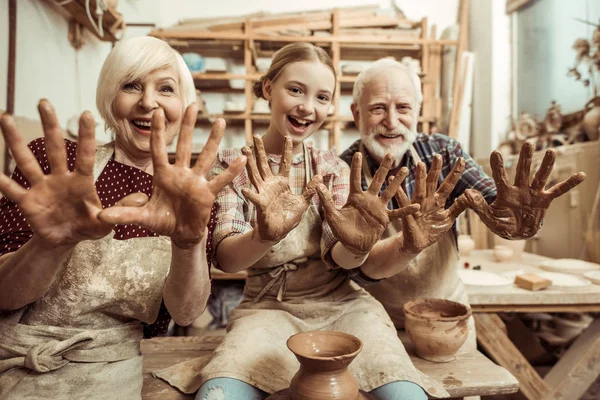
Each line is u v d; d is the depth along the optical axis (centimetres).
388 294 150
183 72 101
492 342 176
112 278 85
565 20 298
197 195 65
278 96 123
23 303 79
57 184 61
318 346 96
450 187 99
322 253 119
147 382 115
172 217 66
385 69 147
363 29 347
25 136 205
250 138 333
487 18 359
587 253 269
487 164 356
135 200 65
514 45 350
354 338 94
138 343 97
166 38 333
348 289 133
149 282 89
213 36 329
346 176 133
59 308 84
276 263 125
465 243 255
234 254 100
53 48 236
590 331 186
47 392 83
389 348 106
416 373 101
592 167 262
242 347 104
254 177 80
